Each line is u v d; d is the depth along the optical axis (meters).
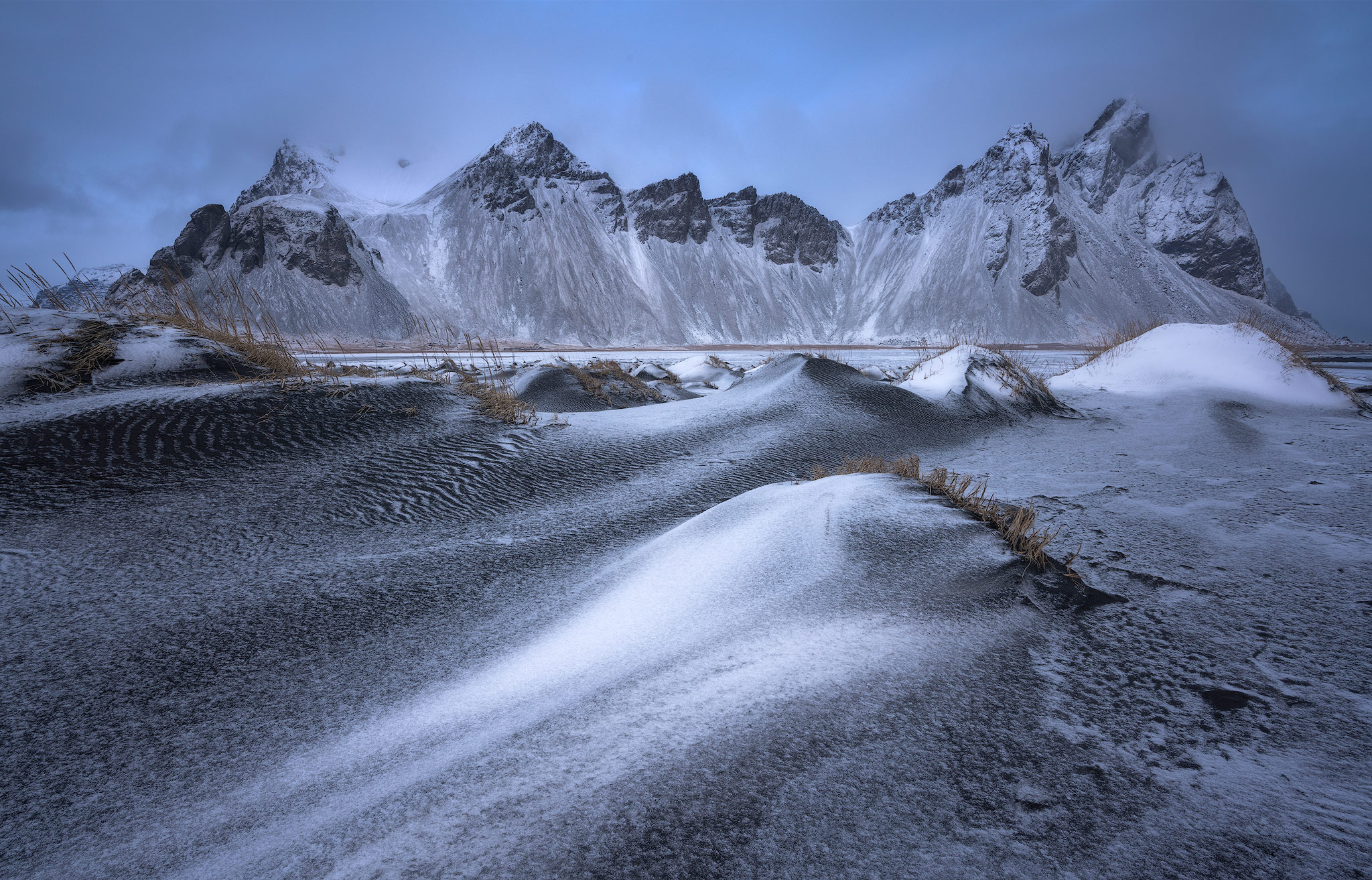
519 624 2.95
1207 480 5.64
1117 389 11.55
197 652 2.60
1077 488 5.44
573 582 3.50
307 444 5.54
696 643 2.24
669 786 1.38
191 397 5.84
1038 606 2.57
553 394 11.77
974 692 1.84
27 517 3.82
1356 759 1.62
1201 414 9.14
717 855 1.18
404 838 1.32
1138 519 4.38
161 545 3.71
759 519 3.59
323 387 6.68
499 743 1.69
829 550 2.96
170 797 1.72
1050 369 20.86
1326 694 1.99
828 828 1.25
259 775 1.81
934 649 2.09
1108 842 1.25
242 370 6.99
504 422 6.92
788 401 8.70
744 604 2.56
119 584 3.20
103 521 3.92
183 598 3.10
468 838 1.29
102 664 2.47
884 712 1.68
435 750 1.78
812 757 1.47
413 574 3.54
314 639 2.76
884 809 1.31
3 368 5.77
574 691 1.99
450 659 2.61
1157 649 2.29
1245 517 4.38
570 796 1.39
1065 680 1.99
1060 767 1.51
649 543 4.01
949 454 7.19
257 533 4.00
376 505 4.64
